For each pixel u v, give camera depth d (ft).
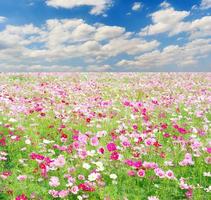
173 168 8.75
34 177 7.90
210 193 7.59
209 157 8.82
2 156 9.12
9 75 30.53
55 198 7.18
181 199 7.39
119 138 10.27
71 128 11.43
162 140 10.90
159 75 34.06
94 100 16.30
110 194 7.29
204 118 13.26
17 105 14.25
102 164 8.21
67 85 22.27
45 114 13.01
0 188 7.18
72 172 8.06
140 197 7.33
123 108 14.97
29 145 9.87
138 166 8.03
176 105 16.10
